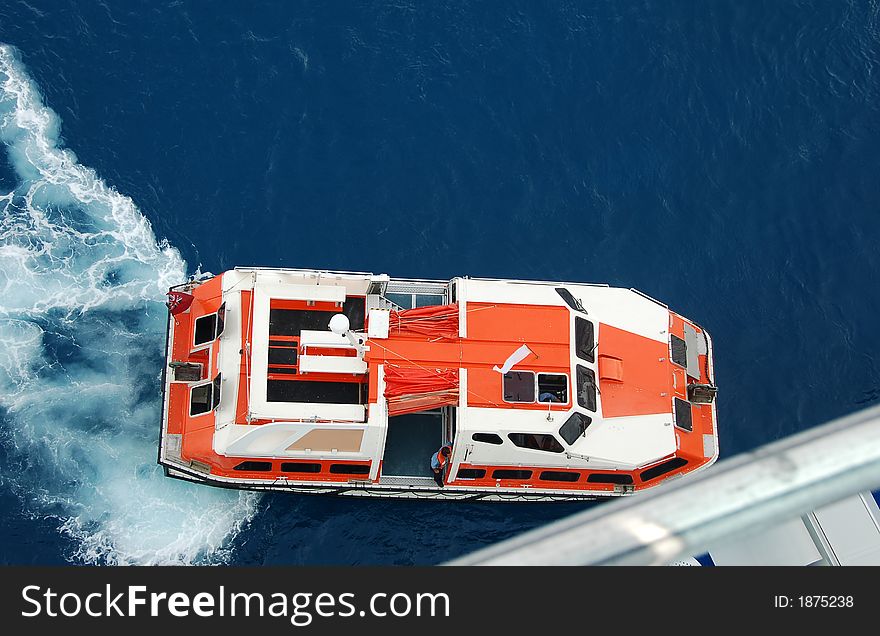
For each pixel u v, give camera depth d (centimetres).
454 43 3891
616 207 3681
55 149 3509
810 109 3897
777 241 3678
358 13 3897
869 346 3534
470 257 3547
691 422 3119
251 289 3031
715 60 3956
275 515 3133
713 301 3584
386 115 3734
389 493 3095
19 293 3303
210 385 2975
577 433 2944
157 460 3041
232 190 3538
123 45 3716
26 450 3095
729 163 3788
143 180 3509
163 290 3381
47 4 3725
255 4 3862
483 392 2900
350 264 3484
